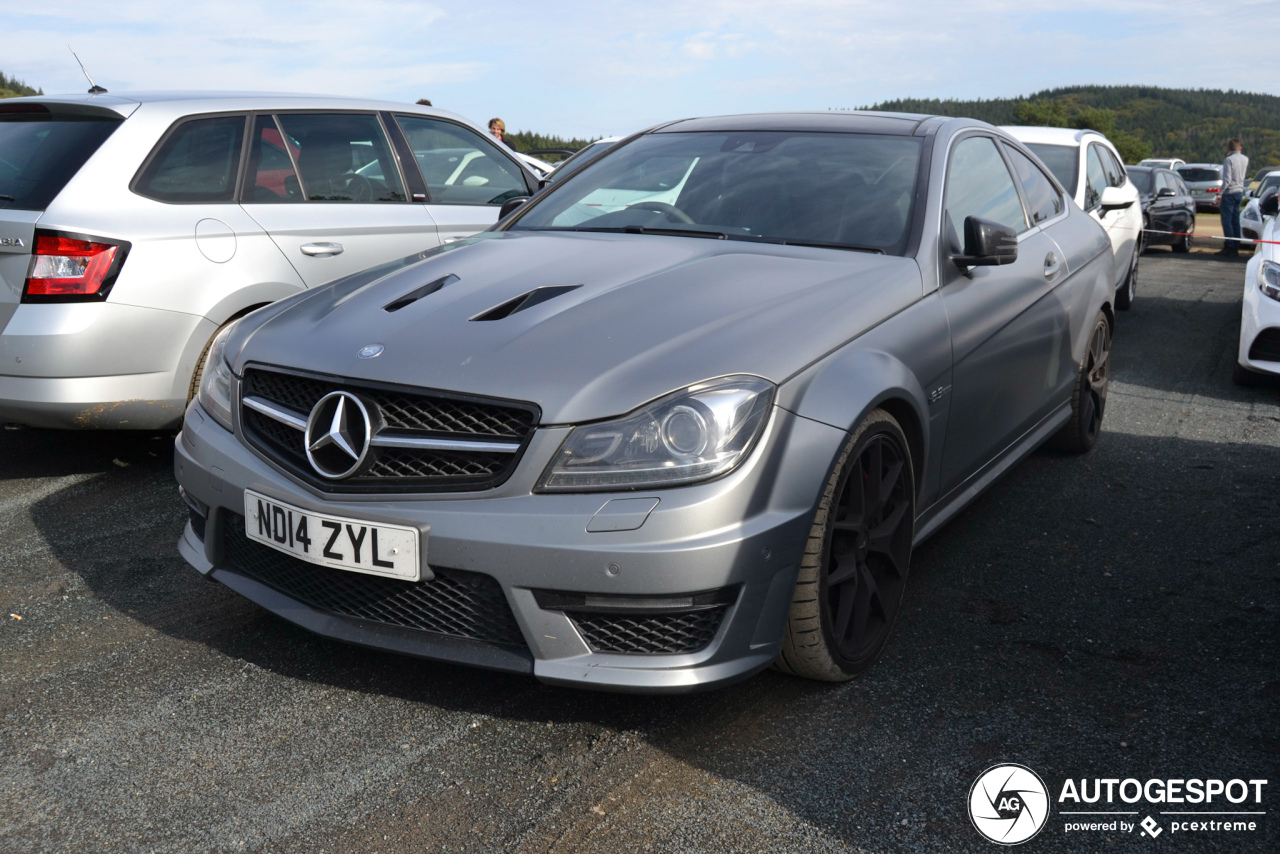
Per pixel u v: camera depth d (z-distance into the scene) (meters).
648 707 2.31
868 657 2.43
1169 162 31.59
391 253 4.58
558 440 1.99
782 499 2.06
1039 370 3.57
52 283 3.51
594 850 1.82
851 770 2.07
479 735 2.20
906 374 2.45
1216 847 1.85
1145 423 5.03
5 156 3.83
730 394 2.03
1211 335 7.77
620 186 3.35
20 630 2.67
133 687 2.39
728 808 1.94
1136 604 2.90
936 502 2.87
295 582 2.33
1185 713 2.31
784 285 2.46
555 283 2.50
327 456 2.17
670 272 2.54
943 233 2.88
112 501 3.68
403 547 2.06
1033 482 4.03
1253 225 14.89
